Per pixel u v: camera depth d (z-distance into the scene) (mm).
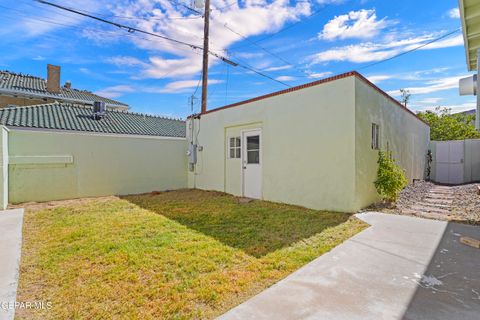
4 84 13875
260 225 4609
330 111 5711
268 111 7113
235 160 8391
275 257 3135
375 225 4473
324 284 2457
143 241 3732
